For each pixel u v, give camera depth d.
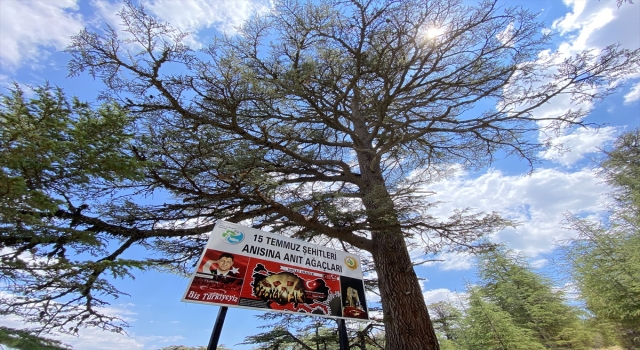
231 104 4.35
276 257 3.68
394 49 4.94
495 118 6.21
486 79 5.86
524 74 5.64
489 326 12.48
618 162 14.27
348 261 4.29
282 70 5.74
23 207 2.22
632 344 12.28
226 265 3.28
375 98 5.57
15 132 2.05
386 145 6.04
